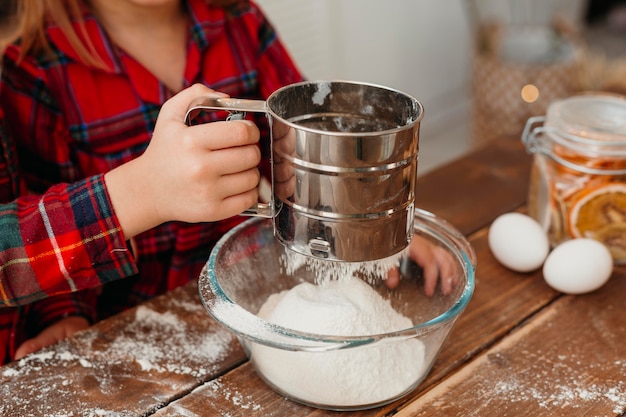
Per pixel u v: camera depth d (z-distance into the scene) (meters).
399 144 0.54
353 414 0.66
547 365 0.72
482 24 2.56
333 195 0.55
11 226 0.75
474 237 0.96
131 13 1.06
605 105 0.92
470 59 2.75
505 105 2.34
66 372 0.71
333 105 0.62
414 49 2.63
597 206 0.87
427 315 0.74
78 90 1.02
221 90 1.14
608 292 0.85
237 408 0.66
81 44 1.00
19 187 0.97
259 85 1.21
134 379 0.70
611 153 0.84
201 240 1.10
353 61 2.37
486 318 0.79
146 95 1.05
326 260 0.58
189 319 0.80
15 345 0.95
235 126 0.65
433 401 0.67
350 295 0.71
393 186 0.55
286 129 0.55
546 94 2.29
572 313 0.80
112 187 0.73
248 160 0.66
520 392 0.68
